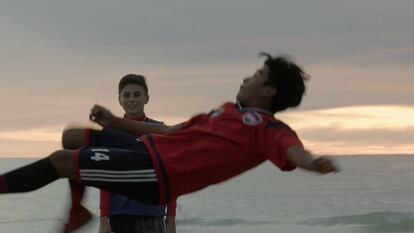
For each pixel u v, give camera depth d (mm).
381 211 40094
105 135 3969
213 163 3684
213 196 61531
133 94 5770
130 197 3699
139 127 4188
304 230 33969
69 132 4043
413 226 34781
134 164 3639
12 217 39406
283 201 53969
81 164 3648
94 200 29578
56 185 76812
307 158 3375
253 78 4004
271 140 3652
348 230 33781
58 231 3887
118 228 5629
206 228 35656
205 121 3898
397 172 122188
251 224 37062
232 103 3973
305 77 4062
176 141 3740
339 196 58531
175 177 3648
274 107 4008
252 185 83375
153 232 5672
